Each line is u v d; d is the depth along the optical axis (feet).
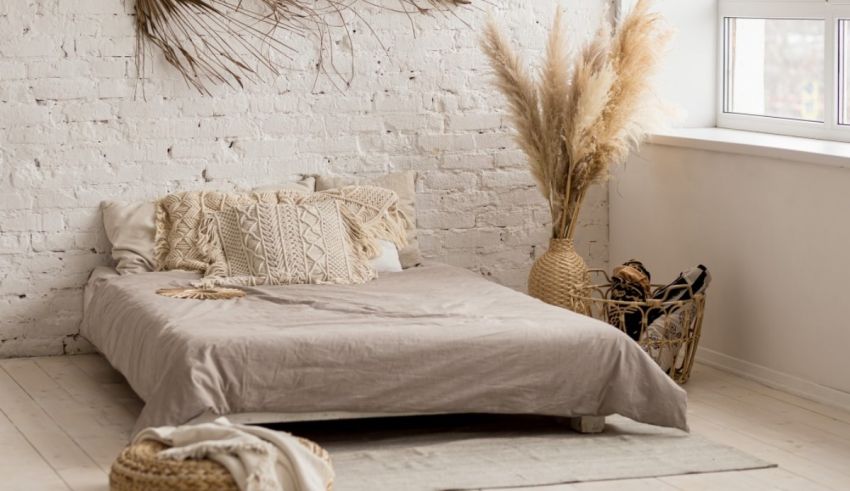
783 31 18.47
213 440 11.07
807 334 15.83
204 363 13.00
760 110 19.10
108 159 18.21
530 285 18.51
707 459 13.15
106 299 16.57
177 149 18.49
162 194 18.48
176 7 18.17
